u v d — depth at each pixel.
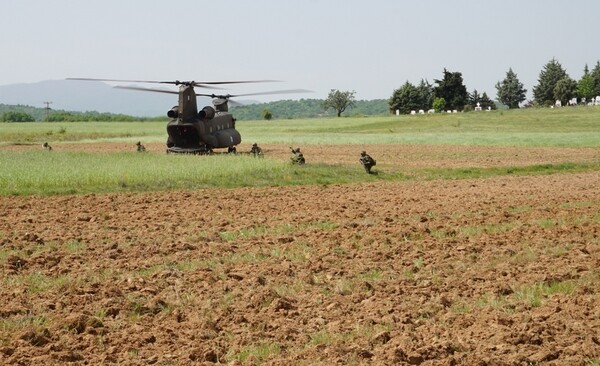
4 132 122.81
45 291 16.33
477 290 16.12
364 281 16.53
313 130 136.00
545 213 27.91
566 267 18.06
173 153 59.50
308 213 28.97
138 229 24.94
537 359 11.62
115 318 14.32
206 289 16.44
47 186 37.12
